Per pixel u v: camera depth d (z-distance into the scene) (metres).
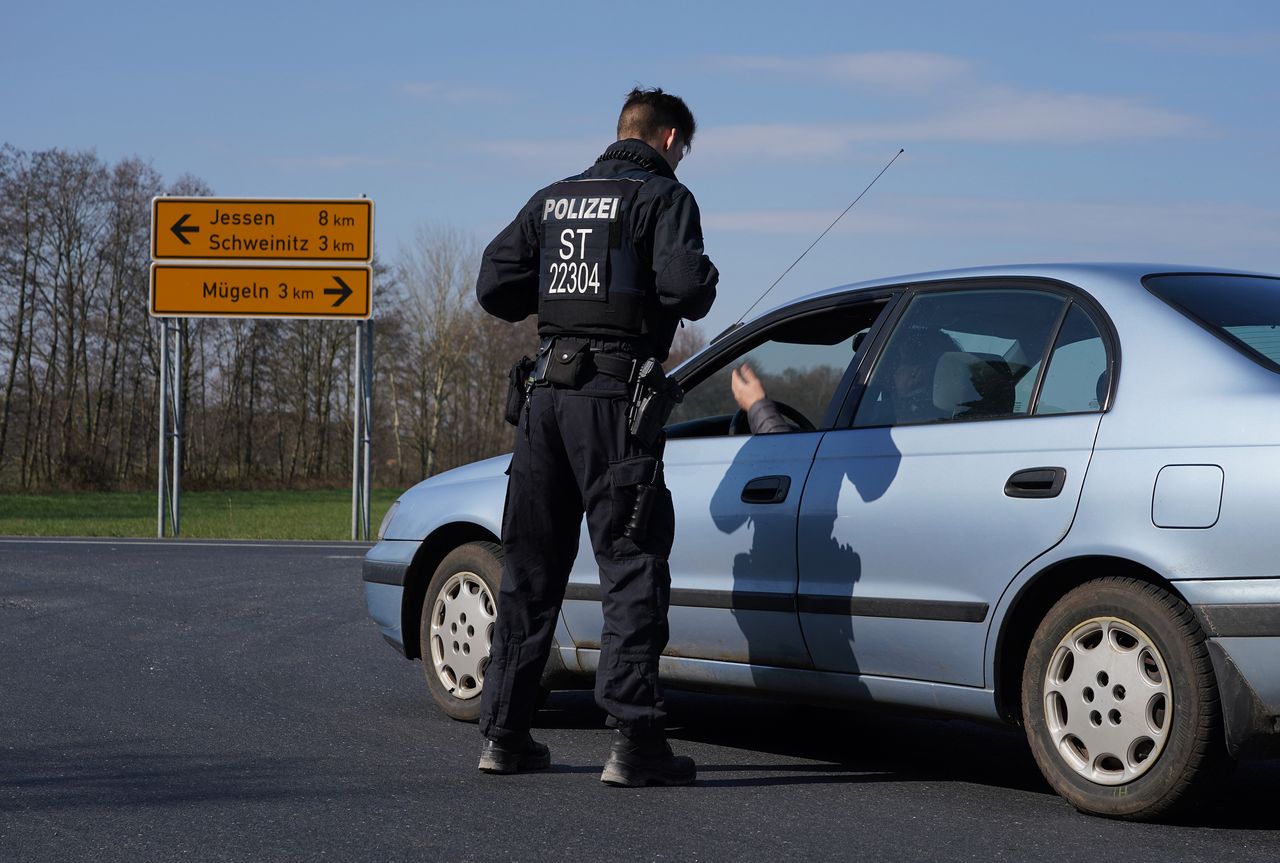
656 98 5.21
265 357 76.56
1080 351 4.74
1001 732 6.23
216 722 6.25
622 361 4.83
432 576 6.59
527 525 5.08
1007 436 4.74
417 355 77.81
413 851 4.00
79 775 5.09
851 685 5.07
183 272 23.09
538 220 5.07
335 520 36.25
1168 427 4.38
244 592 12.15
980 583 4.66
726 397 5.84
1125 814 4.36
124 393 70.38
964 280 5.21
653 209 4.82
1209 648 4.17
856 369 5.33
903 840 4.15
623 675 4.87
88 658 8.22
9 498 55.16
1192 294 4.79
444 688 6.38
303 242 23.06
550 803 4.65
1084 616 4.47
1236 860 3.92
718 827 4.31
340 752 5.57
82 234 67.50
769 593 5.23
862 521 4.98
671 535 4.95
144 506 48.84
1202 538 4.20
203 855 3.96
